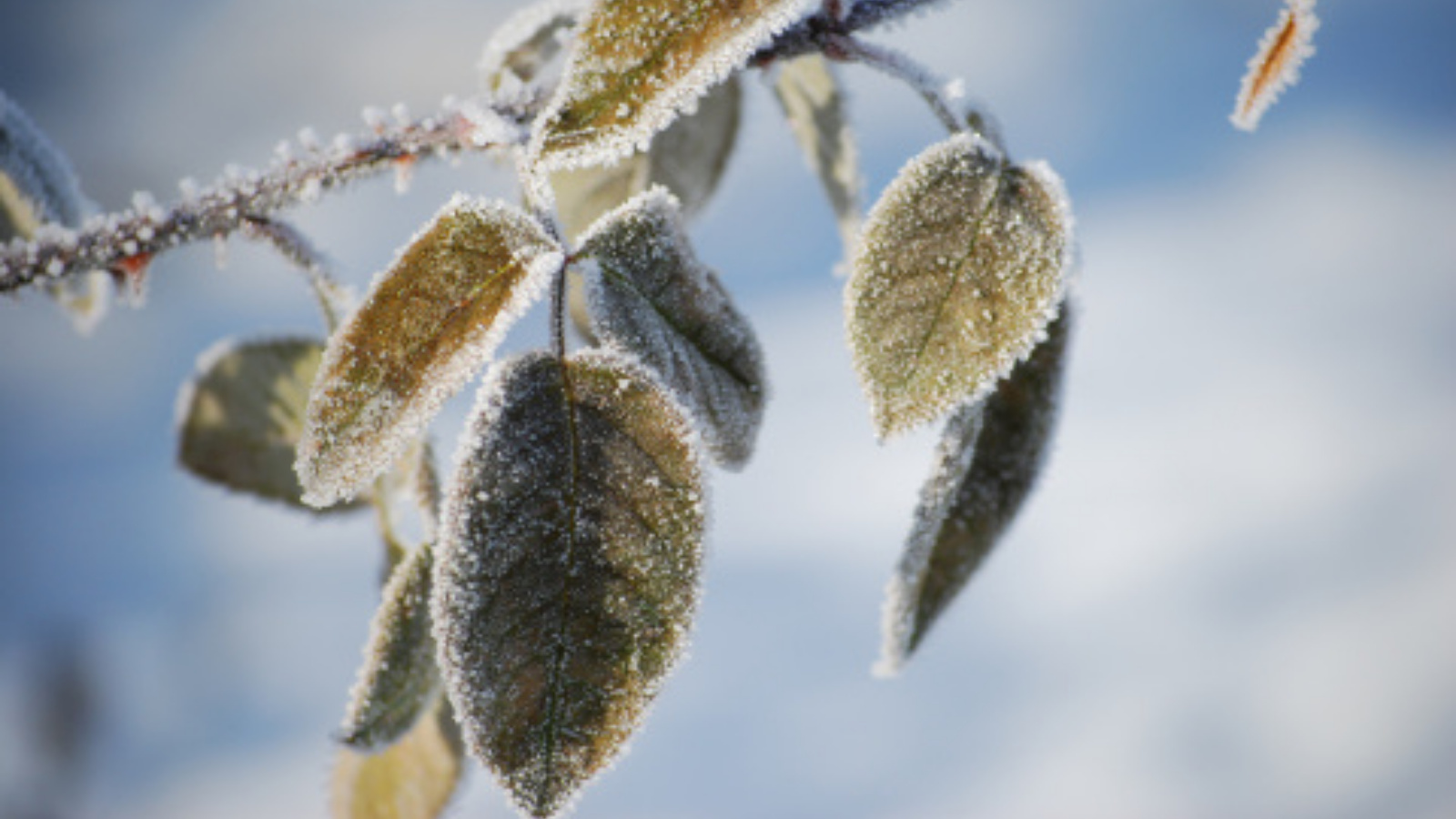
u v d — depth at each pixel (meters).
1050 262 0.29
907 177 0.30
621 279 0.30
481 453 0.29
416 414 0.29
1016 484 0.32
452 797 0.33
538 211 0.29
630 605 0.29
